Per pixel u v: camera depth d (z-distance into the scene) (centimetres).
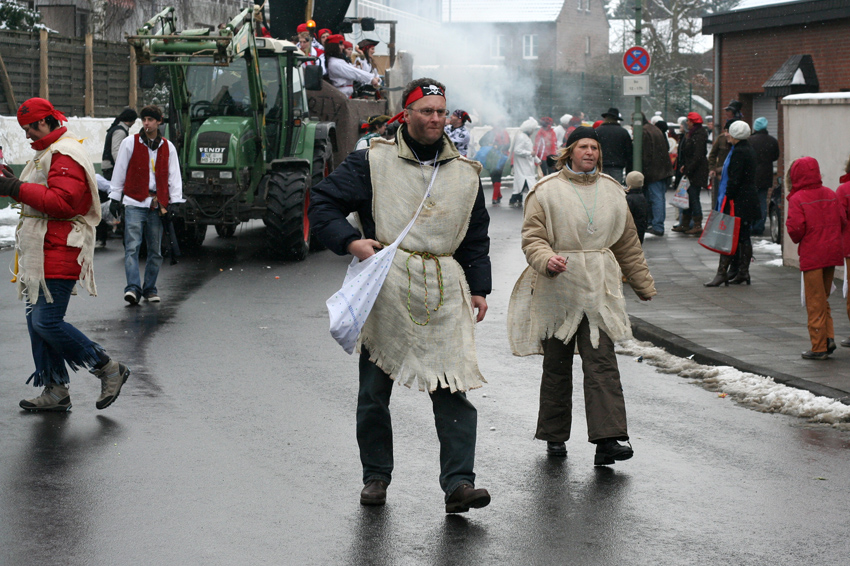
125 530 443
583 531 447
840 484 511
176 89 1384
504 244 1580
